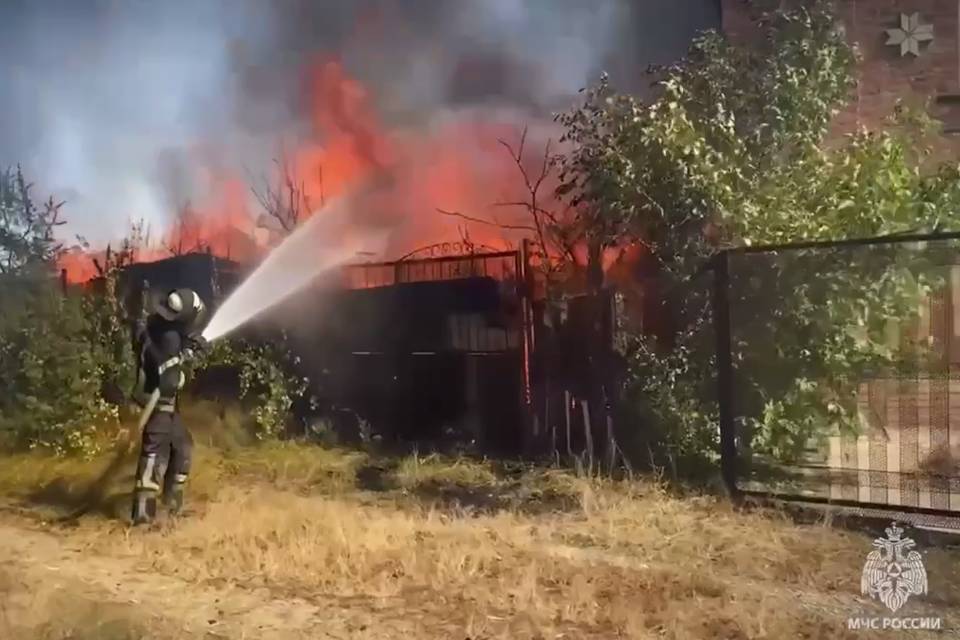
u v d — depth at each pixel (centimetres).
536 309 961
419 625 482
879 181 800
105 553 626
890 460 803
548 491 777
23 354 937
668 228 845
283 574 568
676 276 838
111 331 1001
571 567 566
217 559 598
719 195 810
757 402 806
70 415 927
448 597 521
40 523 714
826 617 483
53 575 581
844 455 831
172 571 584
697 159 819
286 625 487
